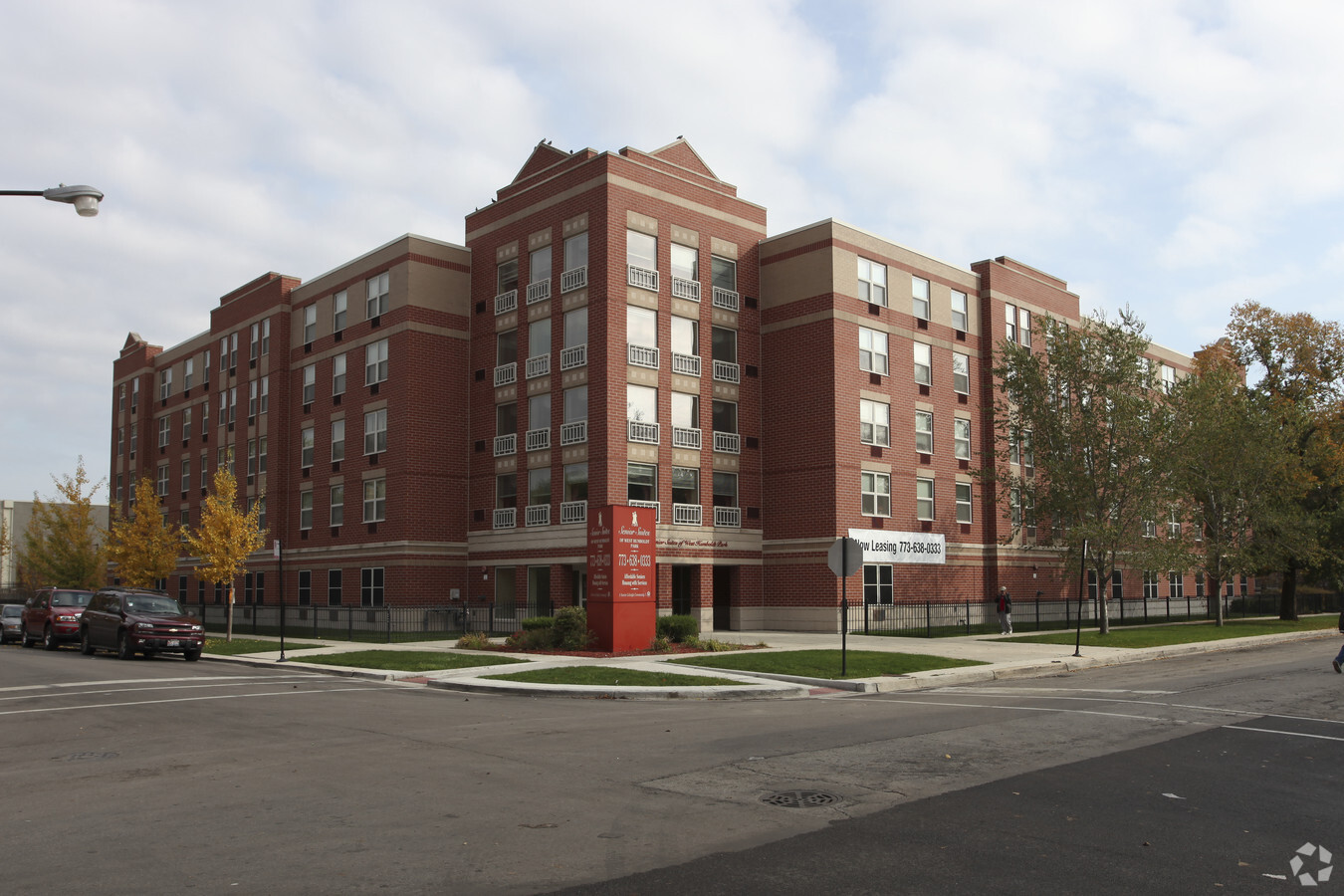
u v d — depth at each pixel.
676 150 38.34
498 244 39.81
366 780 9.49
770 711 15.10
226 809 8.30
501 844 7.12
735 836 7.30
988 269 43.97
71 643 34.75
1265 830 7.52
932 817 7.86
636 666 21.48
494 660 23.02
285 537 45.75
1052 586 44.94
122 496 61.53
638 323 35.84
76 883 6.29
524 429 37.72
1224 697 16.25
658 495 35.53
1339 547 43.38
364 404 41.25
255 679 21.06
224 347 51.72
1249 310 45.94
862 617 36.00
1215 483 39.72
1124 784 9.12
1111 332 34.16
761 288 40.09
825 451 37.00
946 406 41.62
